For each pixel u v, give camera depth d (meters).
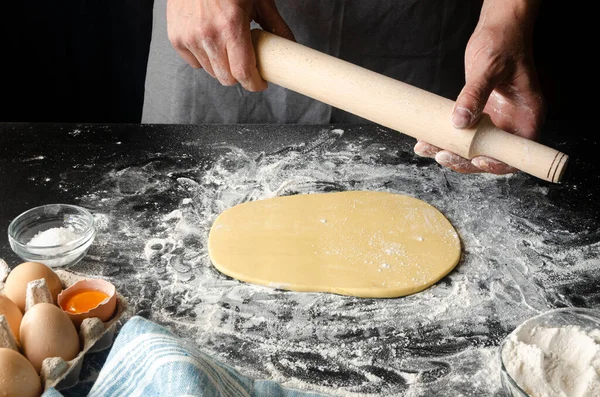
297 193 1.49
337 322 1.17
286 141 1.67
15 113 2.55
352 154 1.63
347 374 1.07
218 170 1.56
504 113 1.33
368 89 1.20
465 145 1.16
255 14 1.47
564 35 2.49
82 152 1.61
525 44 1.26
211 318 1.17
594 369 0.98
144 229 1.38
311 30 1.76
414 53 1.81
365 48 1.79
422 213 1.42
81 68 2.50
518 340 1.03
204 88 1.84
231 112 1.87
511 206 1.47
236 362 1.08
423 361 1.09
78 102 2.58
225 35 1.30
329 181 1.53
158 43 1.88
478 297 1.22
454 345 1.12
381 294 1.22
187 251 1.32
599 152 1.66
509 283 1.26
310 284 1.22
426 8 1.75
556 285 1.26
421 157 1.62
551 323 1.08
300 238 1.34
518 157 1.12
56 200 1.45
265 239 1.33
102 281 1.16
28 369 0.97
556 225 1.42
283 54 1.27
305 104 1.83
